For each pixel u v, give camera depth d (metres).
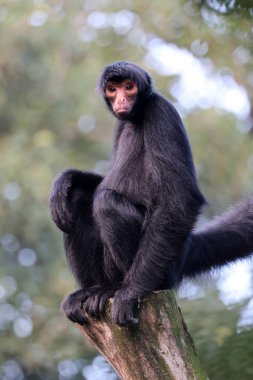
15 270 24.89
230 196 24.53
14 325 24.17
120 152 10.91
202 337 11.90
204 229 11.95
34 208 24.30
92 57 25.55
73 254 10.68
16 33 25.81
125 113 10.57
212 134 24.84
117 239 9.84
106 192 9.98
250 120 25.91
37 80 26.22
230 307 12.41
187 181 10.07
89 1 25.64
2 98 25.89
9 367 24.14
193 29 20.41
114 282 10.16
